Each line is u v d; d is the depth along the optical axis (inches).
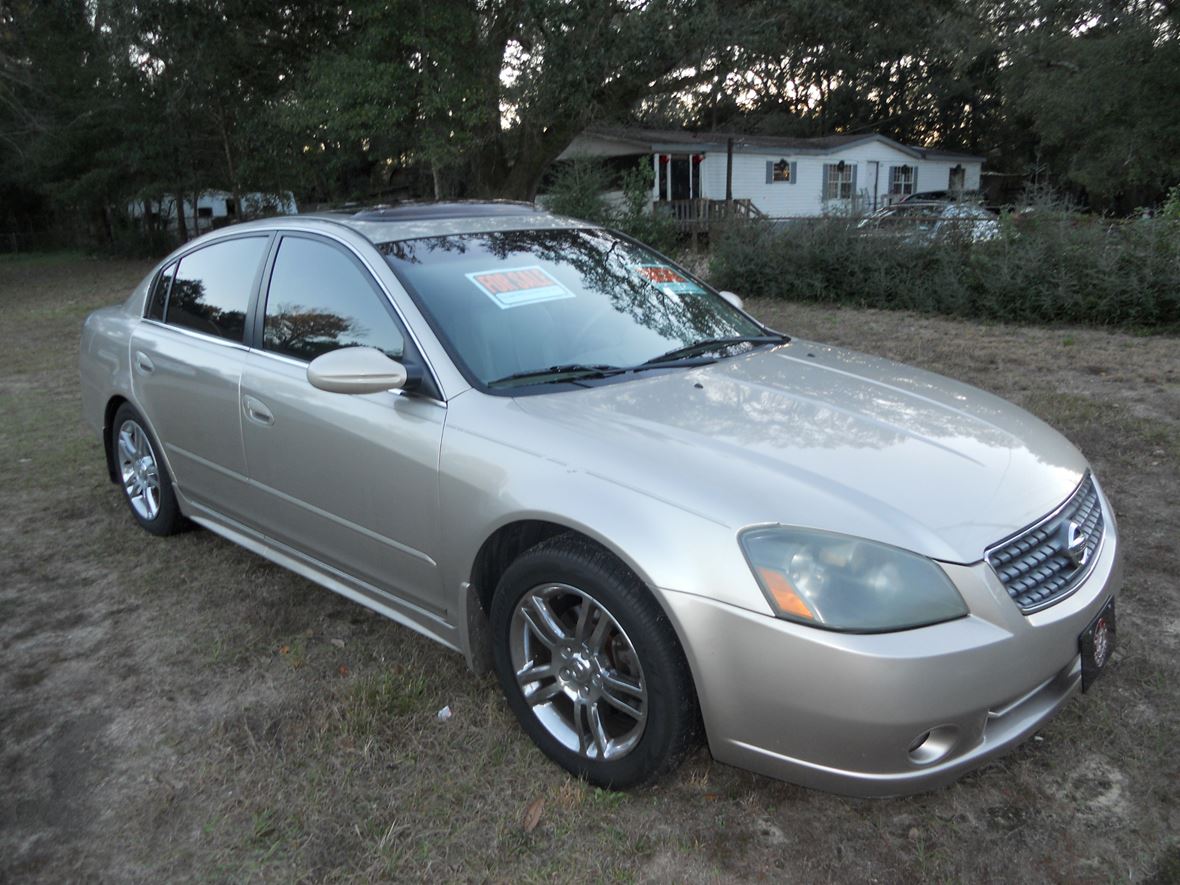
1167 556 155.7
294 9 799.1
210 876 92.3
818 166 1298.0
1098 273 406.6
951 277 452.8
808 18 703.1
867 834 95.7
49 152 1184.2
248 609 148.8
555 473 100.0
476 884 90.1
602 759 100.5
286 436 131.8
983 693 85.3
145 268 1085.8
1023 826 96.0
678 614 89.0
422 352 117.2
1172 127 1059.3
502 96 717.9
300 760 109.1
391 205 149.3
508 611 106.1
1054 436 118.8
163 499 171.0
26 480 220.4
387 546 121.1
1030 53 1216.8
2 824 101.2
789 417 108.7
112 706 122.7
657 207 632.4
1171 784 100.6
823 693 84.4
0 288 863.1
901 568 86.2
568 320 129.3
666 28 627.5
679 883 89.7
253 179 985.5
